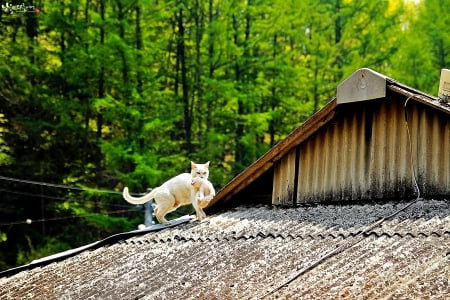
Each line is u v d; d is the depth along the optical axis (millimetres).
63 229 27688
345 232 7887
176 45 31203
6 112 27703
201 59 29281
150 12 27703
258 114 26531
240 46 29094
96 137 28844
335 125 9664
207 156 27406
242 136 28078
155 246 9422
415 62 26172
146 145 26969
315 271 6789
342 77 27703
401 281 5922
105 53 26125
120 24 26922
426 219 7656
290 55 28547
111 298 7527
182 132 30172
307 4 28141
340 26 29562
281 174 10250
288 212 9602
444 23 26266
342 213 8820
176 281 7555
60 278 8961
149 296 7246
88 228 27531
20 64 27156
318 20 29125
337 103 9297
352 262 6770
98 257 9602
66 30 27578
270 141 29562
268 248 8016
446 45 26156
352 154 9422
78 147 28656
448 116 8438
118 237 10219
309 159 9938
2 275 9766
